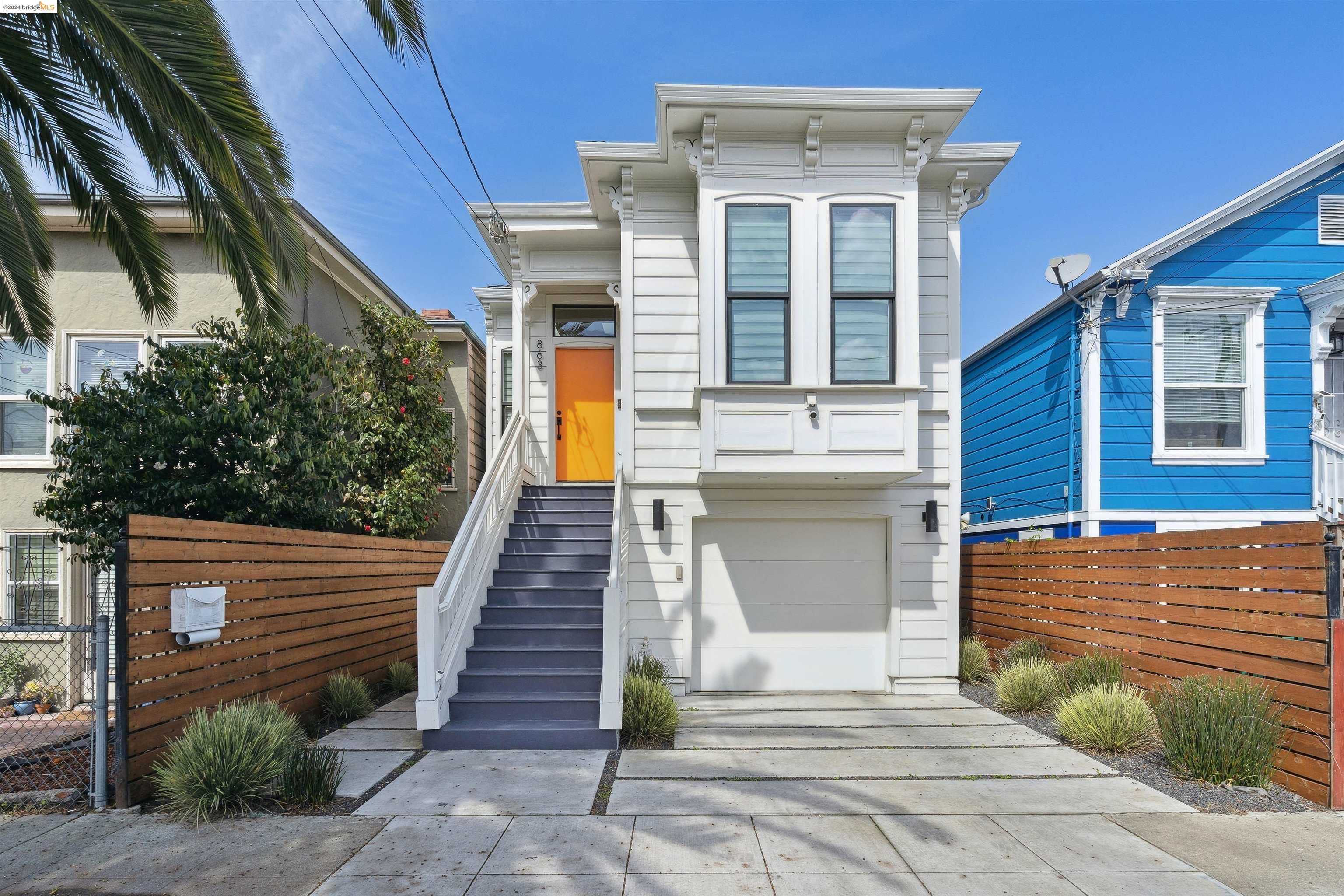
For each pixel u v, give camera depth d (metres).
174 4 4.74
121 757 4.45
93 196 5.92
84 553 8.31
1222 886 3.56
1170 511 8.98
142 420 6.62
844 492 8.36
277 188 5.61
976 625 10.30
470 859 3.86
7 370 9.02
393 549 8.70
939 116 7.37
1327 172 9.27
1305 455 9.06
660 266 8.50
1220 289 9.09
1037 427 10.47
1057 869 3.74
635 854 3.92
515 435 9.13
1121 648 7.00
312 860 3.84
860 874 3.70
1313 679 4.75
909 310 7.44
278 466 7.18
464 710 6.26
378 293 11.77
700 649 8.43
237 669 5.49
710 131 7.49
